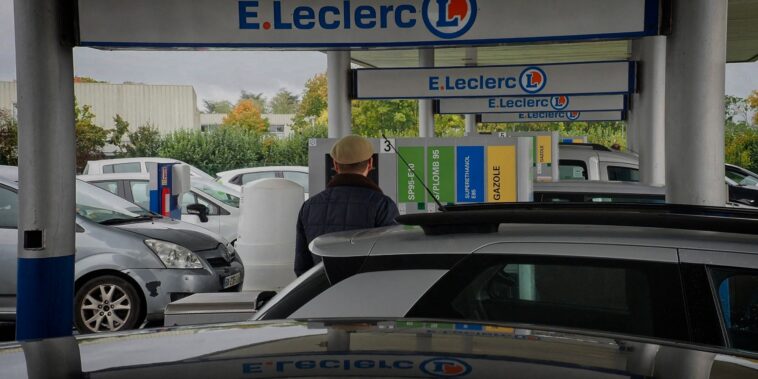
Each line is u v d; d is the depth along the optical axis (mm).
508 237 2980
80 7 5785
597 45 20250
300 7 6328
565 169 14289
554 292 2889
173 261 8336
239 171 22984
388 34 6316
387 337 1646
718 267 2754
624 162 13977
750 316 2709
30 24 5367
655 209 3625
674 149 5609
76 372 1416
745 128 62469
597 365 1475
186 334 1720
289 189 7785
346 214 5000
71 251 5508
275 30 6340
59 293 5430
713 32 5473
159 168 12523
